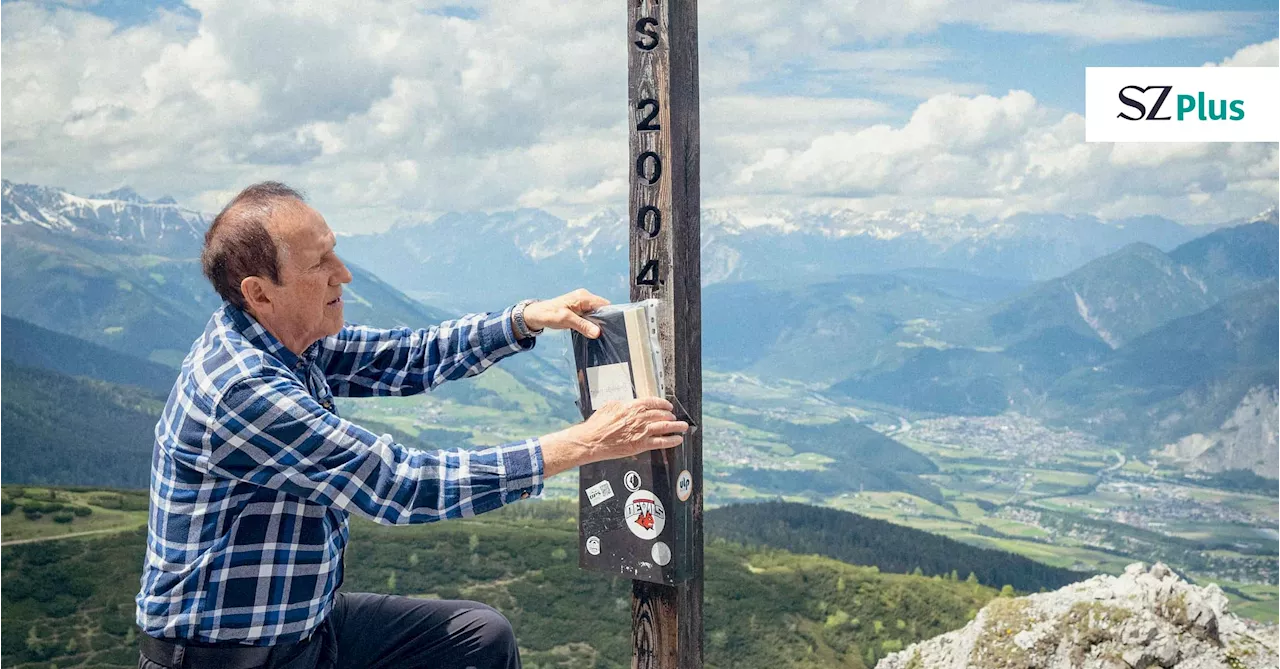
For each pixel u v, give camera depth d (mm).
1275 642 7980
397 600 3535
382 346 3719
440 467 2906
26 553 71625
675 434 3188
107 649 57844
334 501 2852
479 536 80812
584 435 3076
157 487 2996
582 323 3496
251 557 2926
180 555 2928
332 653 3268
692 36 3641
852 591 70562
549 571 72312
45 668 53594
